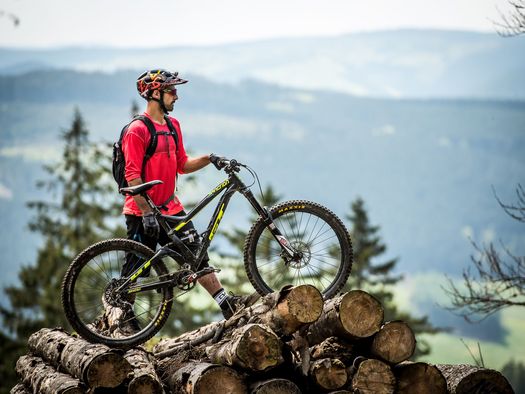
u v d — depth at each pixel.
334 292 11.52
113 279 11.11
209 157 11.90
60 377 10.54
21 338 48.03
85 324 10.82
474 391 9.98
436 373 9.77
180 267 11.42
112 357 9.71
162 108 11.87
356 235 50.97
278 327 9.66
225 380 9.48
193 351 10.86
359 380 9.53
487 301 15.59
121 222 52.34
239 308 11.41
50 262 51.00
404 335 9.76
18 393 12.67
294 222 11.72
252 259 11.52
